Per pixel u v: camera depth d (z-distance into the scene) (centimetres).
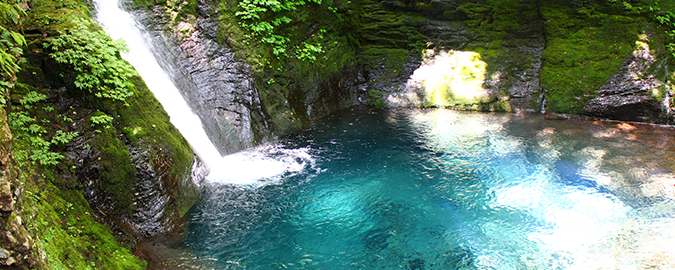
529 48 1221
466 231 595
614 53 1114
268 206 667
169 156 619
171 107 766
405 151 889
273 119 980
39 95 528
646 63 1070
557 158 824
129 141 582
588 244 554
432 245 566
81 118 556
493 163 814
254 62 964
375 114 1182
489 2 1264
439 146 912
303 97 1117
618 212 625
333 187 730
